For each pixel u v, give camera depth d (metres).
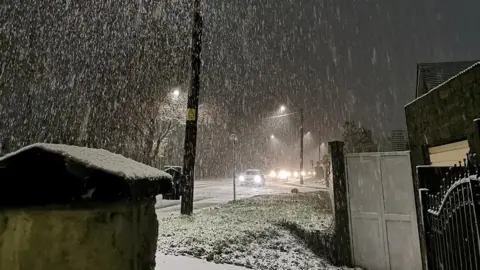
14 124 16.83
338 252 7.76
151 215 2.10
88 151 1.86
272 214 9.98
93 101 19.44
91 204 1.54
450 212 4.34
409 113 8.91
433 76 11.46
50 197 1.52
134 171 1.78
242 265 5.66
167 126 23.44
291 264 6.52
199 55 10.59
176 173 11.78
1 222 1.54
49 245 1.51
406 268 7.14
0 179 1.54
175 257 5.41
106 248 1.56
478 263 3.63
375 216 7.66
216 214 9.85
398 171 7.59
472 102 5.88
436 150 7.68
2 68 15.96
